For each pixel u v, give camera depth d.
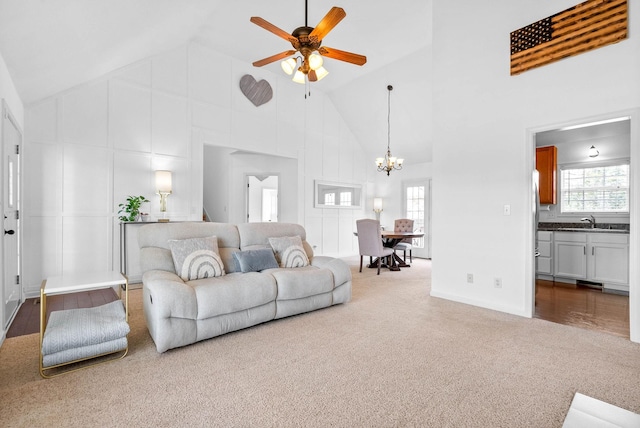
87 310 2.40
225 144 5.46
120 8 2.81
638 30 2.53
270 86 6.05
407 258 7.54
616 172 4.91
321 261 3.61
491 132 3.39
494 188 3.38
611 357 2.27
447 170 3.78
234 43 5.09
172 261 2.86
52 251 3.94
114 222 4.37
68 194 4.04
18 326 2.88
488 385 1.90
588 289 4.34
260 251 3.30
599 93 2.72
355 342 2.52
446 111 3.78
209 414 1.62
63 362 2.01
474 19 3.51
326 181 7.18
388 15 4.32
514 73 3.19
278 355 2.29
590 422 1.31
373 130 7.39
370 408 1.68
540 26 3.03
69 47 2.95
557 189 5.39
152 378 1.97
